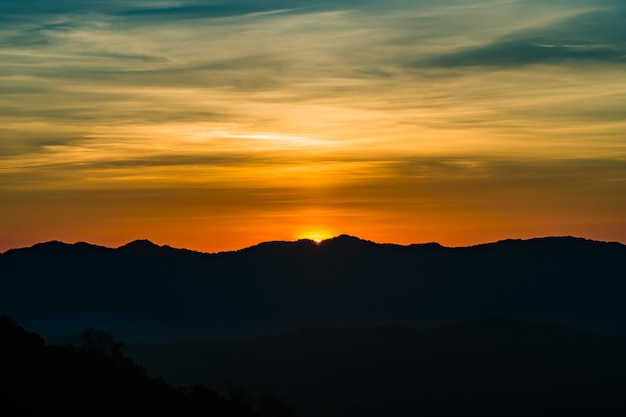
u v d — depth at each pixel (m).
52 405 136.62
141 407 148.88
